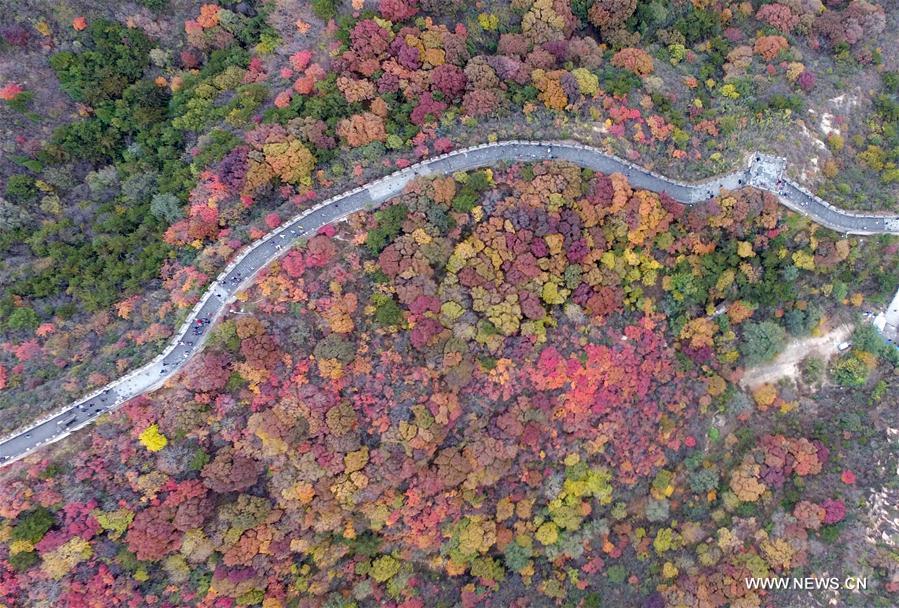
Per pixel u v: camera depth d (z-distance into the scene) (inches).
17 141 3154.5
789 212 3479.3
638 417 3437.5
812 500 3417.8
